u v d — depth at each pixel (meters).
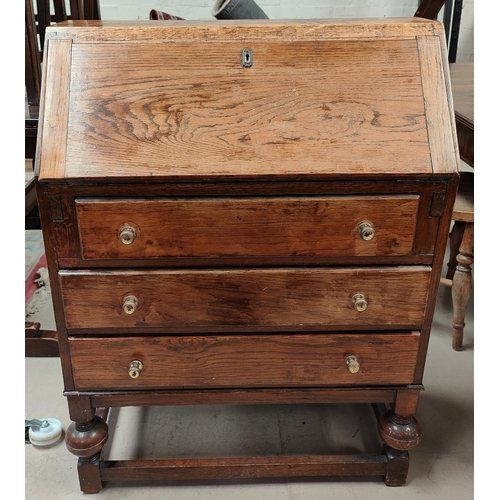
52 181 1.12
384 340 1.31
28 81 1.68
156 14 1.88
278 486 1.49
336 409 1.78
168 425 1.71
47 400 1.78
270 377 1.34
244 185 1.15
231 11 1.62
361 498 1.45
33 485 1.48
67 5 2.64
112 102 1.16
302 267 1.24
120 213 1.16
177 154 1.14
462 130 1.78
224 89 1.17
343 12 2.92
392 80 1.19
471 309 2.32
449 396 1.82
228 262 1.23
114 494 1.46
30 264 2.58
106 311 1.25
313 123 1.16
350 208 1.18
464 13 2.95
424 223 1.21
